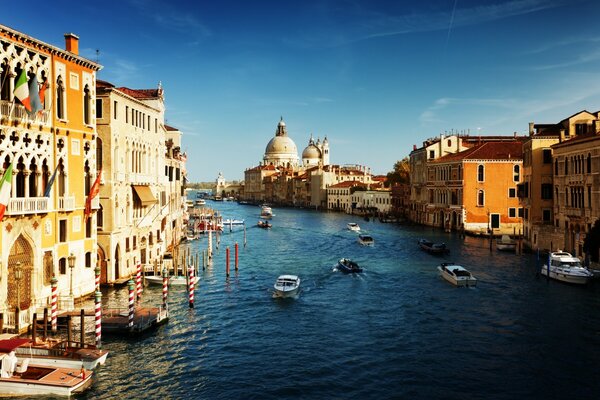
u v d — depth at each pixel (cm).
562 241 4969
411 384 2333
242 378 2402
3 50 2598
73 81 3173
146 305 3541
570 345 2755
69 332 2442
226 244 7312
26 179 2770
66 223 3119
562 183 5019
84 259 3344
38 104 2739
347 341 2891
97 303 2561
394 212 12000
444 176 8525
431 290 4044
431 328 3092
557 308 3412
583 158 4528
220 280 4544
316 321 3269
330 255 6091
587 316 3225
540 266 4878
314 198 17425
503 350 2714
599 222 4206
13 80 2667
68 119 3122
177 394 2233
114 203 3809
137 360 2588
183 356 2656
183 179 7769
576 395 2208
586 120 5397
